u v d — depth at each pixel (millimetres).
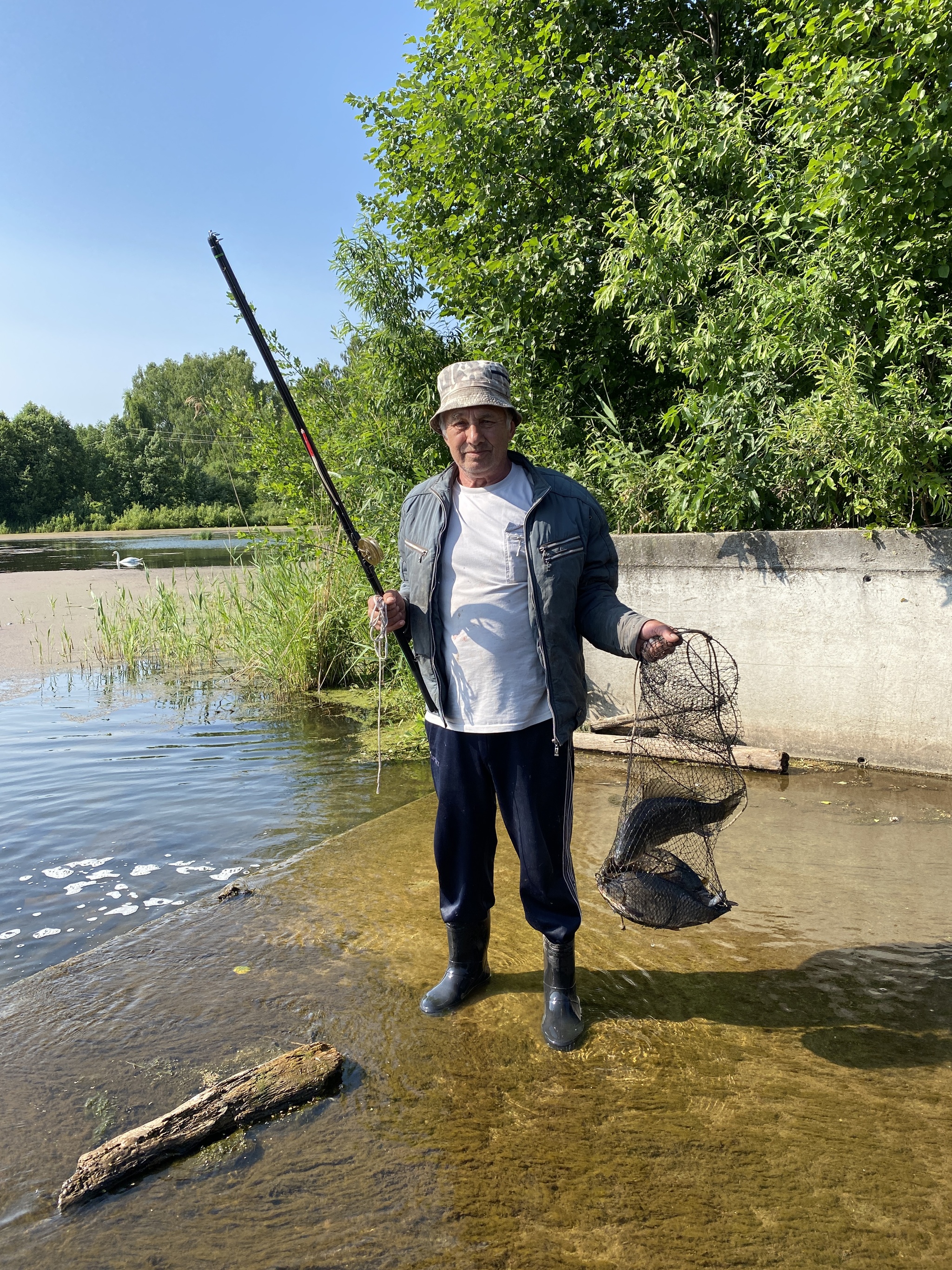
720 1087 2355
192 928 3350
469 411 2463
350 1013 2730
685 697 2787
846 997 2803
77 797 5125
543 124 7082
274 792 5188
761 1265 1763
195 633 10172
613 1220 1891
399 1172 2053
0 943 3363
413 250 7754
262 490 9234
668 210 5848
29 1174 2068
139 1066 2469
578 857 4020
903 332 4711
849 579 4996
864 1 4711
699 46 7766
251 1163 2090
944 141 4504
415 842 4238
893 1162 2059
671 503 5684
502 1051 2529
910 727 4926
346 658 8234
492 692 2529
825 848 3990
